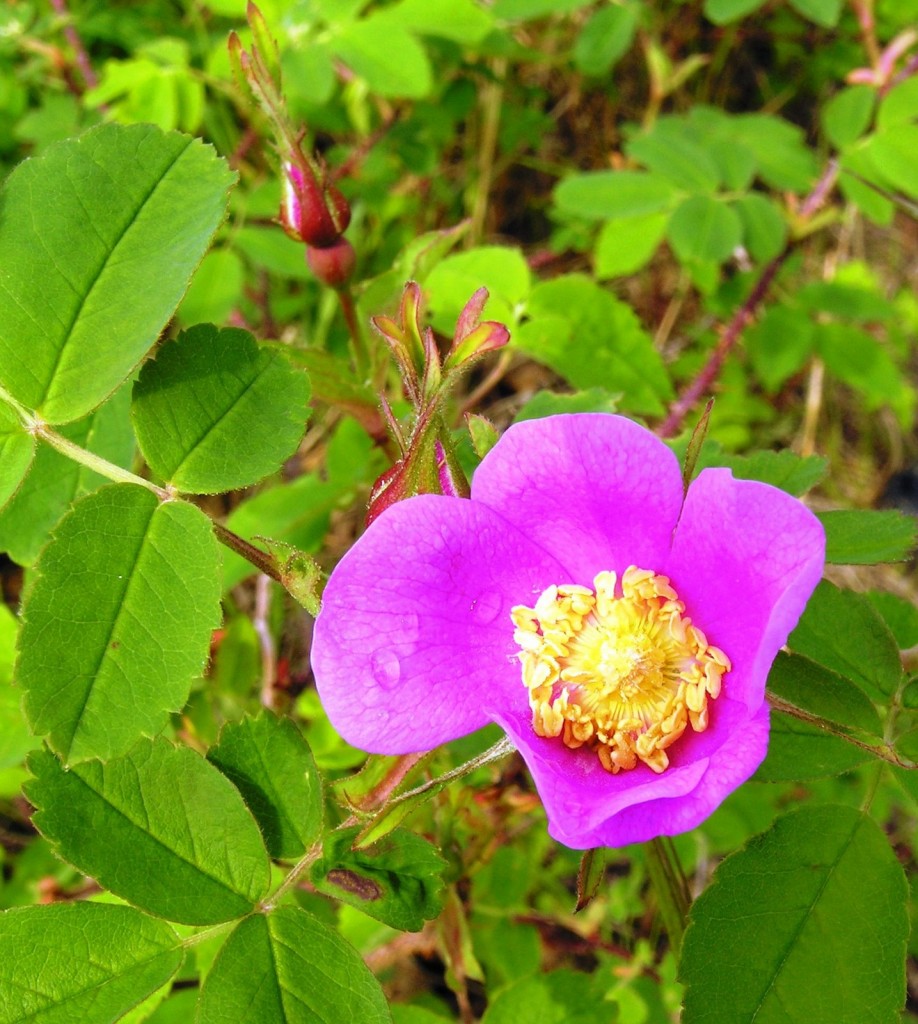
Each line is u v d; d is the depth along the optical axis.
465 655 0.12
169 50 0.25
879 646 0.13
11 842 0.24
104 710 0.11
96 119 0.27
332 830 0.12
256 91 0.15
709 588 0.11
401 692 0.11
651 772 0.11
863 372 0.28
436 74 0.29
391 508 0.11
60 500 0.15
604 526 0.12
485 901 0.20
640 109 0.35
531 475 0.11
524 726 0.12
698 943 0.12
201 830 0.12
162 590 0.12
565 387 0.32
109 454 0.15
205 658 0.11
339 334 0.27
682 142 0.25
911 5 0.31
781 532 0.10
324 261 0.17
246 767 0.13
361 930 0.19
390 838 0.12
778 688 0.12
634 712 0.12
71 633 0.11
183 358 0.13
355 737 0.11
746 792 0.22
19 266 0.12
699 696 0.11
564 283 0.20
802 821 0.12
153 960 0.12
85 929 0.12
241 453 0.13
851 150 0.26
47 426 0.12
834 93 0.35
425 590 0.11
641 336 0.20
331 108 0.29
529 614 0.12
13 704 0.17
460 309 0.19
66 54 0.29
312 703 0.21
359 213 0.29
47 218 0.13
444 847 0.17
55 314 0.12
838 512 0.15
